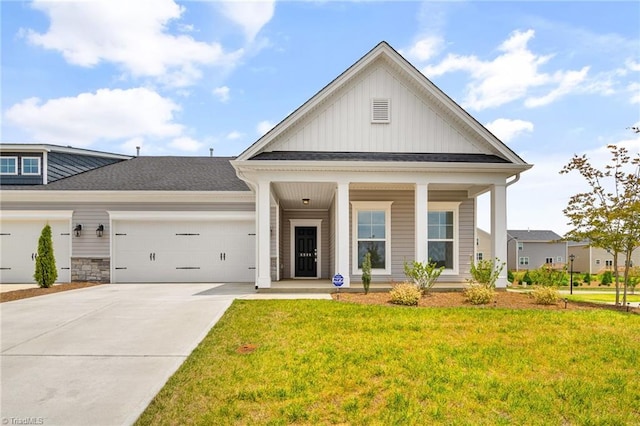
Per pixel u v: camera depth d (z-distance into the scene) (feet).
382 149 39.42
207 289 39.52
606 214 32.58
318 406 13.62
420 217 37.19
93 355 18.35
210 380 15.49
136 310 27.14
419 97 39.86
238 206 48.67
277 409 13.32
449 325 23.21
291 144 39.04
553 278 34.76
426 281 34.96
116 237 48.11
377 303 29.73
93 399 13.97
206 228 48.70
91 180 51.55
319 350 18.74
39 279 39.63
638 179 32.32
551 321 24.45
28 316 25.59
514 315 25.79
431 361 17.57
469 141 39.96
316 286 38.60
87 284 44.29
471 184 38.42
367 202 44.16
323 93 38.34
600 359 18.39
